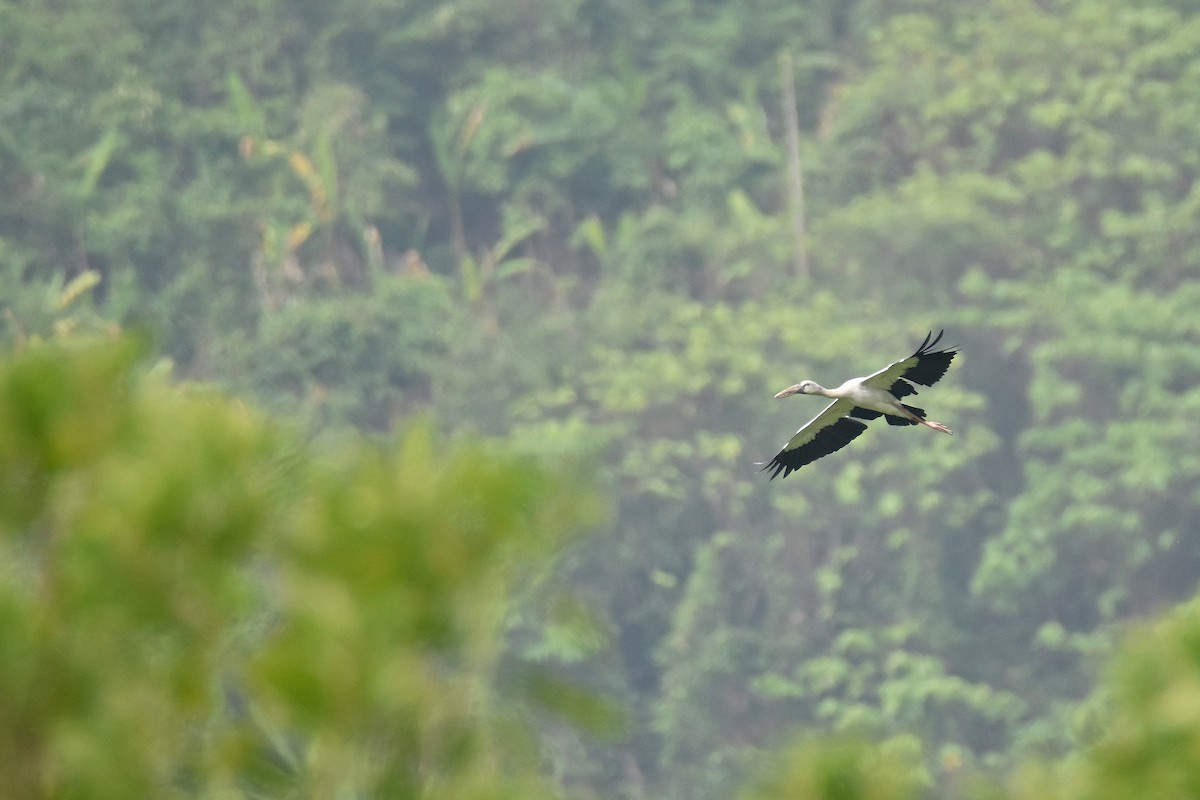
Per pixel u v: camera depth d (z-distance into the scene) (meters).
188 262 61.41
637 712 51.03
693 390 54.03
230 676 4.62
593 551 52.38
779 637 52.38
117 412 4.71
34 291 53.72
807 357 55.84
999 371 56.84
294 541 4.62
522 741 4.69
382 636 4.49
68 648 4.53
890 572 53.50
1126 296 53.97
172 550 4.59
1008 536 51.66
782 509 52.78
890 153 63.91
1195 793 5.54
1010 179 60.34
